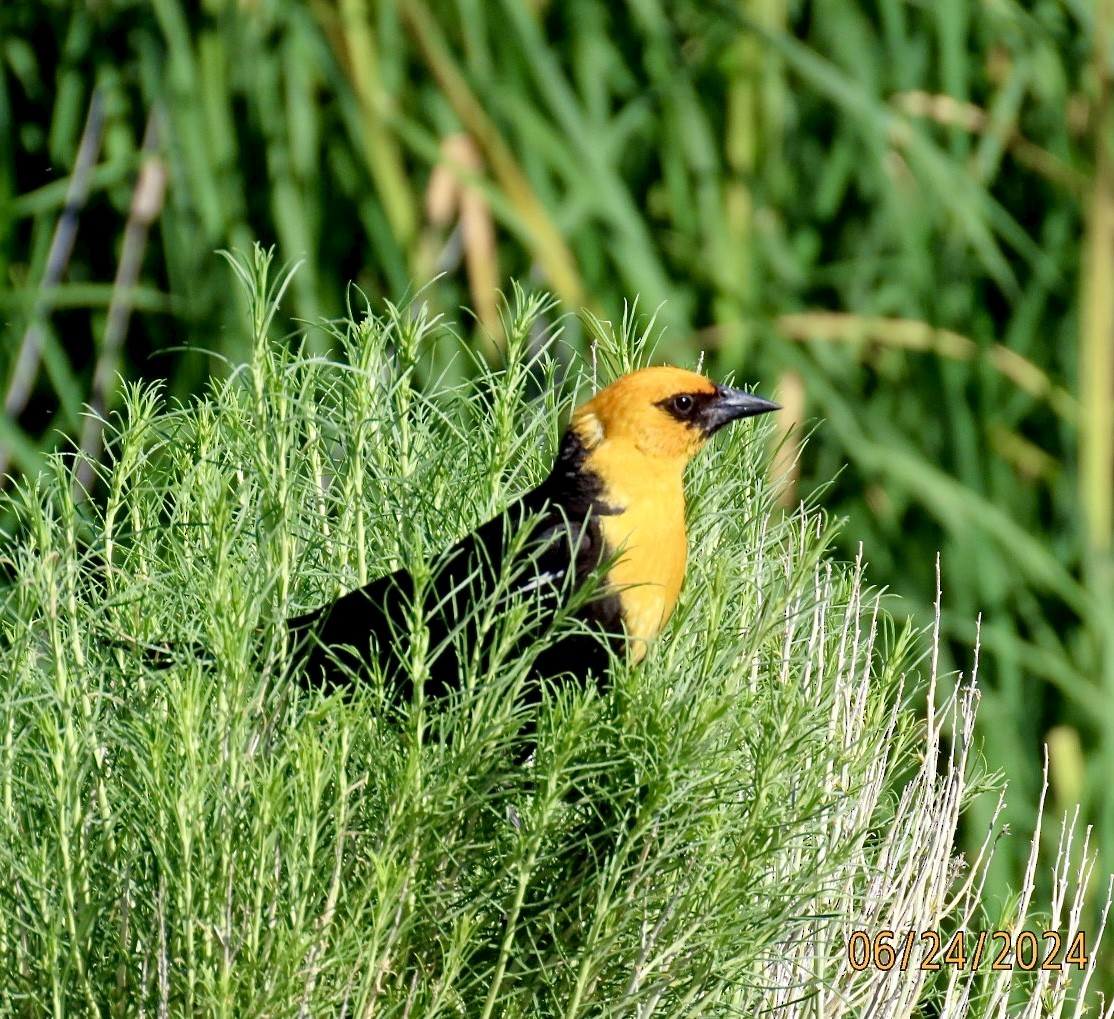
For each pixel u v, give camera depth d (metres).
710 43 14.41
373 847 6.09
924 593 14.32
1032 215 15.82
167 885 5.86
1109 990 11.24
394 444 8.02
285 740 6.06
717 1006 6.56
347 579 7.30
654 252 14.30
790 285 14.66
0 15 14.27
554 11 14.52
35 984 5.95
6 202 13.85
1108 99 14.70
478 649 5.92
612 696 6.25
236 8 13.56
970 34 15.53
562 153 13.62
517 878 6.02
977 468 14.84
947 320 14.91
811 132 15.05
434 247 13.41
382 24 13.55
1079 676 13.90
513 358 7.88
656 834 5.97
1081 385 14.61
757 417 8.03
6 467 13.33
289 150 13.39
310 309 13.01
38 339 13.41
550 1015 6.25
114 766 6.49
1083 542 14.56
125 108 14.10
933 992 7.21
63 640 6.62
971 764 8.02
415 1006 6.02
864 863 6.75
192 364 13.48
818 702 6.54
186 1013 5.67
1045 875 13.20
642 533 7.07
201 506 7.14
